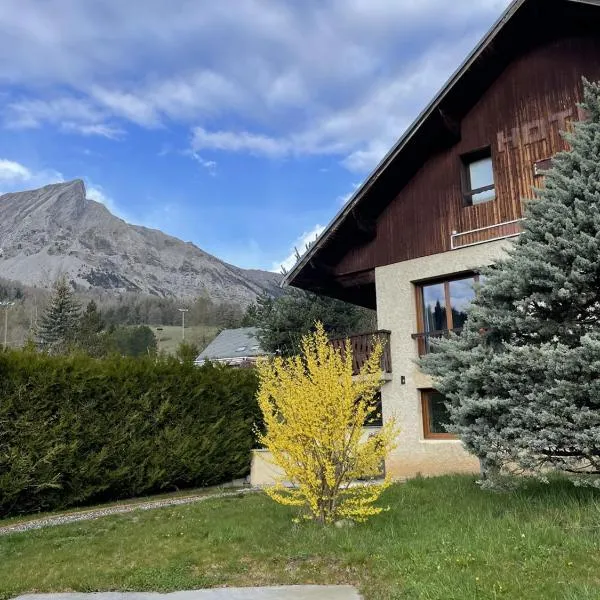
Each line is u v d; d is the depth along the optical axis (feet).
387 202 44.62
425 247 41.98
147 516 29.66
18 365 33.19
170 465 40.55
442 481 30.83
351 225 44.80
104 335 168.25
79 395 35.91
